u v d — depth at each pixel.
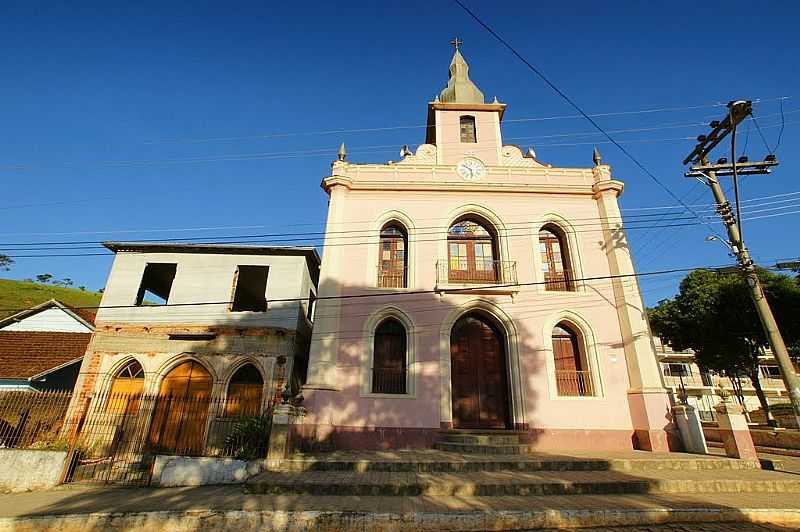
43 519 7.02
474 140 17.66
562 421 12.73
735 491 8.50
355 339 13.43
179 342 14.46
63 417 13.49
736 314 18.81
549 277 15.12
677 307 21.27
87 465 11.49
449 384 13.08
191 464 10.00
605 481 8.39
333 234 14.63
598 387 13.20
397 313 13.89
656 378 12.83
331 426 12.13
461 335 14.33
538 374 13.28
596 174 16.22
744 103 10.79
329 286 13.79
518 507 7.12
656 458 10.36
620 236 14.83
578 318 14.01
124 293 15.23
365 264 14.56
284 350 14.27
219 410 13.58
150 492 9.03
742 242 11.21
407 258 15.04
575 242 15.20
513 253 14.97
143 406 13.44
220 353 14.27
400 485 8.09
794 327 17.80
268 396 13.60
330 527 6.71
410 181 15.89
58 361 15.76
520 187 15.84
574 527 6.73
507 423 13.28
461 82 19.41
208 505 7.39
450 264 15.17
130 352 14.31
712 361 20.72
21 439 12.43
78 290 56.91
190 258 15.74
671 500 7.71
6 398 12.77
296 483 8.23
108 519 7.01
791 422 25.44
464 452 11.18
